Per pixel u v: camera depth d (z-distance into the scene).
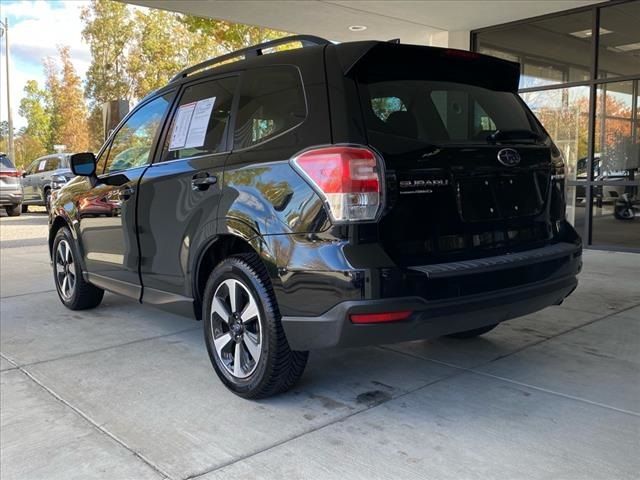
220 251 3.59
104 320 5.20
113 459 2.73
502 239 3.14
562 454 2.66
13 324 5.09
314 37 3.24
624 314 5.00
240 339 3.34
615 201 8.64
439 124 3.12
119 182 4.46
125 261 4.43
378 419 3.06
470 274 2.86
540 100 9.48
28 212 19.62
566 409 3.14
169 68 28.97
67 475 2.60
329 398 3.35
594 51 8.67
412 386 3.50
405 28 10.04
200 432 2.97
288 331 2.95
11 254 9.62
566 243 3.49
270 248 2.97
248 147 3.29
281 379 3.17
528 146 3.38
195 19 15.92
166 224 3.87
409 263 2.77
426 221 2.85
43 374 3.84
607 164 8.74
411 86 3.10
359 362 3.94
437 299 2.76
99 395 3.47
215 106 3.68
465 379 3.60
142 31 29.72
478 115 3.35
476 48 10.18
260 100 3.30
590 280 6.42
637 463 2.57
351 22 9.61
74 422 3.12
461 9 8.84
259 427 3.01
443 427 2.96
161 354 4.21
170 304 3.93
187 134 3.87
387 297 2.66
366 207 2.69
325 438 2.87
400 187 2.77
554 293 3.29
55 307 5.72
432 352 4.12
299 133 2.95
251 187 3.13
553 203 3.50
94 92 31.34
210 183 3.43
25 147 50.34
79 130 43.38
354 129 2.77
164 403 3.34
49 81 45.47
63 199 5.38
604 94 8.71
